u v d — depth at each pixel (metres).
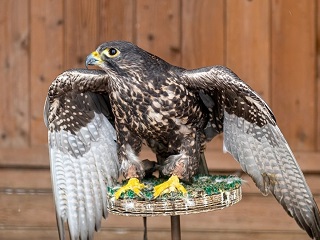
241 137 7.18
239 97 6.97
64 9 10.91
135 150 7.23
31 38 10.98
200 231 10.95
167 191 6.84
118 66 6.93
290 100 10.80
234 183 7.09
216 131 7.48
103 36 10.88
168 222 10.97
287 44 10.76
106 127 7.61
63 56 10.95
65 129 7.53
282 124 10.81
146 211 6.88
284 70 10.79
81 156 7.54
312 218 7.12
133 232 10.99
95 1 10.86
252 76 10.80
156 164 7.48
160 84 6.95
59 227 7.46
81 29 10.89
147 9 10.81
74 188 7.50
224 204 6.93
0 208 11.08
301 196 7.11
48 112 7.52
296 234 10.88
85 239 7.50
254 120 7.06
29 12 10.97
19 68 11.03
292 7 10.73
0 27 10.98
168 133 7.11
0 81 11.04
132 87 6.94
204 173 7.58
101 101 7.57
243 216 10.91
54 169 7.50
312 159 10.73
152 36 10.83
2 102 11.06
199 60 10.80
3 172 11.06
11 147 11.05
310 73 10.77
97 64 6.96
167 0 10.80
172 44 10.82
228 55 10.80
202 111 7.21
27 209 11.09
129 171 7.16
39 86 11.02
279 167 7.11
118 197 6.95
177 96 6.97
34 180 11.05
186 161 7.07
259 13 10.76
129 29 10.84
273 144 7.06
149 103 6.96
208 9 10.79
